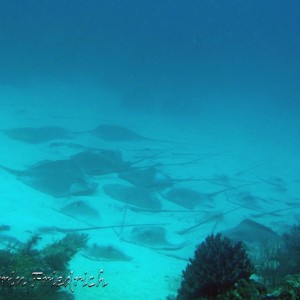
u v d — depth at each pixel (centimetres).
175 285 842
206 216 1359
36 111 2817
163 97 4497
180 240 1123
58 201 1260
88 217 1156
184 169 2017
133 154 2136
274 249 962
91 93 4325
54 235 1005
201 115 4103
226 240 708
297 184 2073
